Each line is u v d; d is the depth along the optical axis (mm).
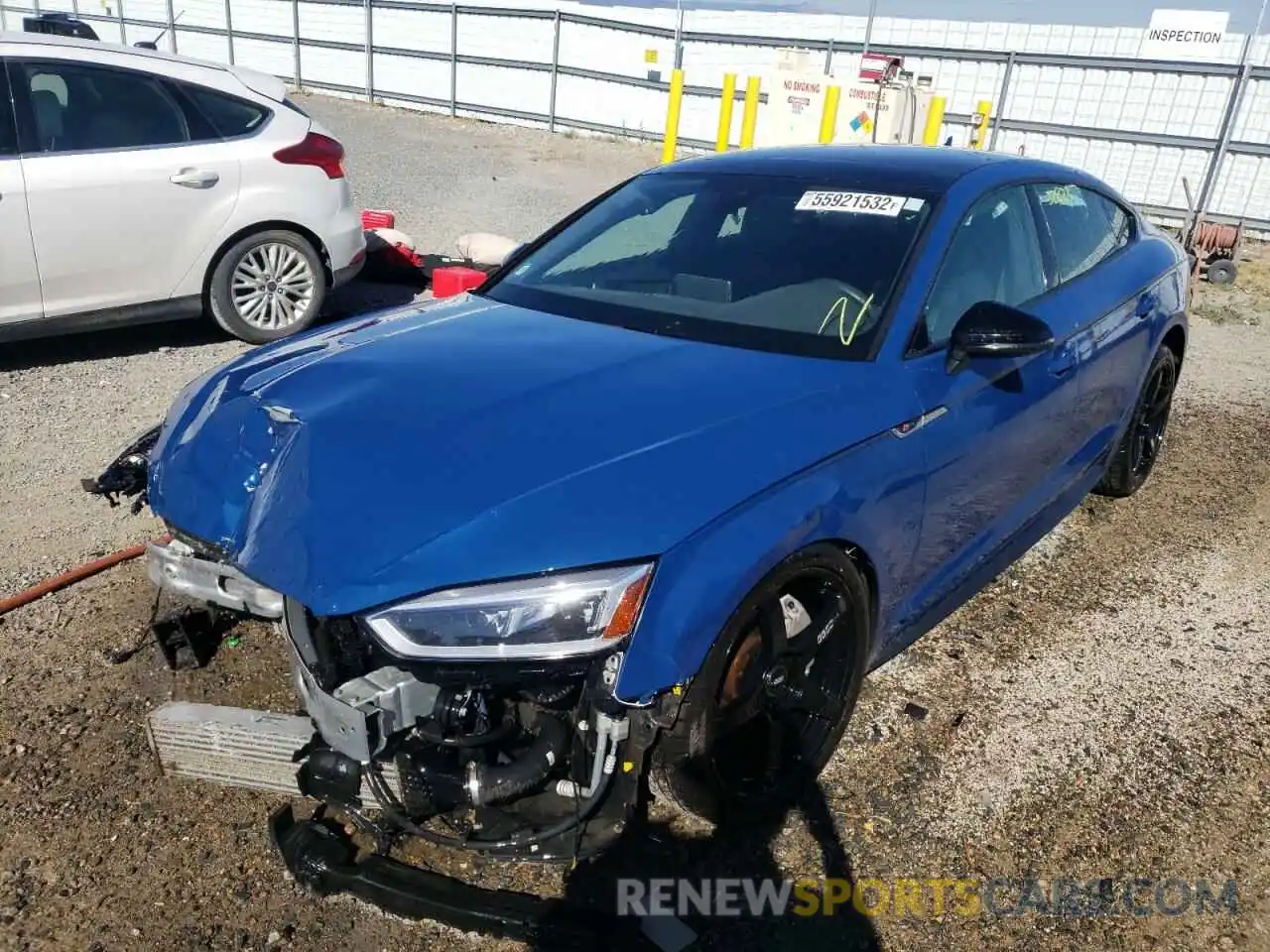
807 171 3596
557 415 2453
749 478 2348
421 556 2107
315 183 6406
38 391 5492
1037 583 4094
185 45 23906
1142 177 14500
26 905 2348
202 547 2531
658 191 3777
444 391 2566
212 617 3146
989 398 3145
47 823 2582
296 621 2375
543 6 19969
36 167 5414
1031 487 3645
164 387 5641
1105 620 3832
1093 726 3174
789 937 2350
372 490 2242
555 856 2289
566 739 2262
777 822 2691
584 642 2088
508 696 2273
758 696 2467
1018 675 3428
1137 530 4645
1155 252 4543
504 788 2223
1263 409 6539
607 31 17672
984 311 2939
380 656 2230
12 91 5371
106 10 25375
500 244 7781
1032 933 2408
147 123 5801
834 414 2617
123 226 5727
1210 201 14172
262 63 22641
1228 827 2775
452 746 2244
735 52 16984
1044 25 15367
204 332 6738
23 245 5434
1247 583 4180
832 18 16859
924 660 3479
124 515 4180
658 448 2344
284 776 2527
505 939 2297
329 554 2156
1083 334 3725
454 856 2508
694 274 3268
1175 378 4926
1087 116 14695
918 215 3244
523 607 2076
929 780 2891
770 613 2422
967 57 15250
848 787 2846
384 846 2447
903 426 2760
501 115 19234
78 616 3461
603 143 17328
